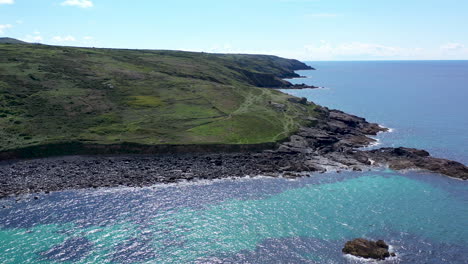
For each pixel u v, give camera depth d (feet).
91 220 192.85
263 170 268.00
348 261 161.38
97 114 346.33
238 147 304.30
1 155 265.54
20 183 233.96
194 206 211.82
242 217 199.52
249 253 166.50
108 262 157.89
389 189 240.32
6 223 187.42
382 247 169.58
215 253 165.99
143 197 221.87
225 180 251.19
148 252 165.89
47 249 165.99
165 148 294.46
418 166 279.90
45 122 315.99
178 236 179.52
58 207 206.28
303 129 355.36
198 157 288.92
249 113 386.73
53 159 272.31
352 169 276.41
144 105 380.17
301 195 229.25
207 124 346.74
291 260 161.79
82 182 239.09
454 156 311.68
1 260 156.97
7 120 309.01
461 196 229.86
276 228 188.44
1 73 387.34
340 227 190.08
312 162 287.48
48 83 389.19
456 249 171.12
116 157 281.74
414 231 186.91
